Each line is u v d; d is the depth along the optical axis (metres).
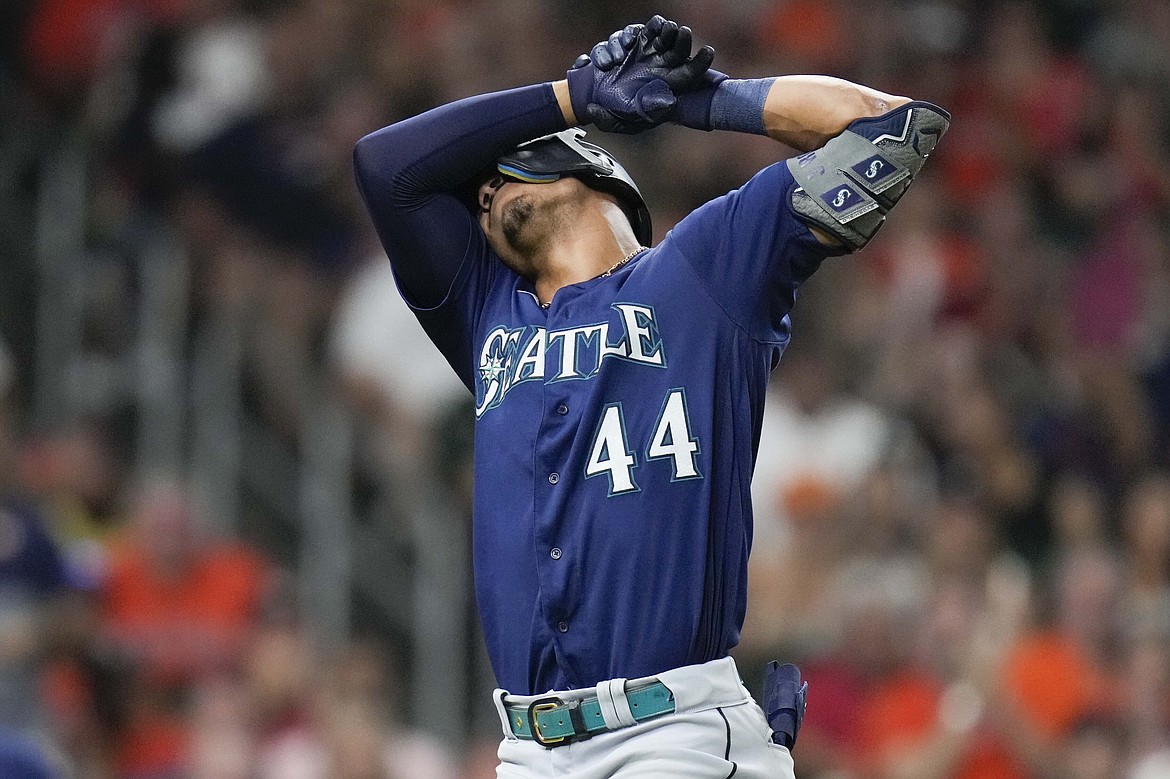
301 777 22.38
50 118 33.72
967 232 33.84
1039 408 29.19
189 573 25.03
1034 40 38.72
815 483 25.23
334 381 29.14
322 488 27.84
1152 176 37.25
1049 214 36.12
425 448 27.55
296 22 35.59
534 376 9.96
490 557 9.92
